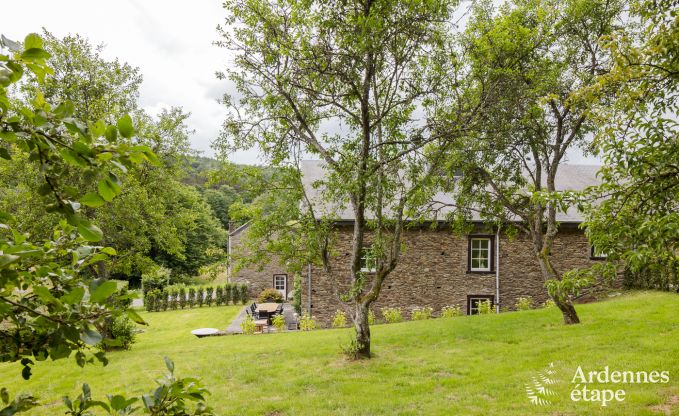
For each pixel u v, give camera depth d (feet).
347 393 26.20
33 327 4.90
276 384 28.53
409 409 23.03
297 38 30.17
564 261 59.11
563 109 36.19
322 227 35.45
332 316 57.62
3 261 3.80
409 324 47.93
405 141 30.35
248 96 33.50
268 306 74.23
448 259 59.31
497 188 40.09
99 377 32.86
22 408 5.01
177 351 41.14
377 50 28.48
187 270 136.46
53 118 4.17
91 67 45.47
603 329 36.09
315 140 33.42
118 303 4.84
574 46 35.17
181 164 52.65
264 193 35.63
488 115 33.40
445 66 31.01
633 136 13.67
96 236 4.39
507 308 58.70
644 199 13.76
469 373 28.55
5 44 3.90
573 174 68.95
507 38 32.40
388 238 35.42
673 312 40.11
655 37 14.35
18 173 40.73
